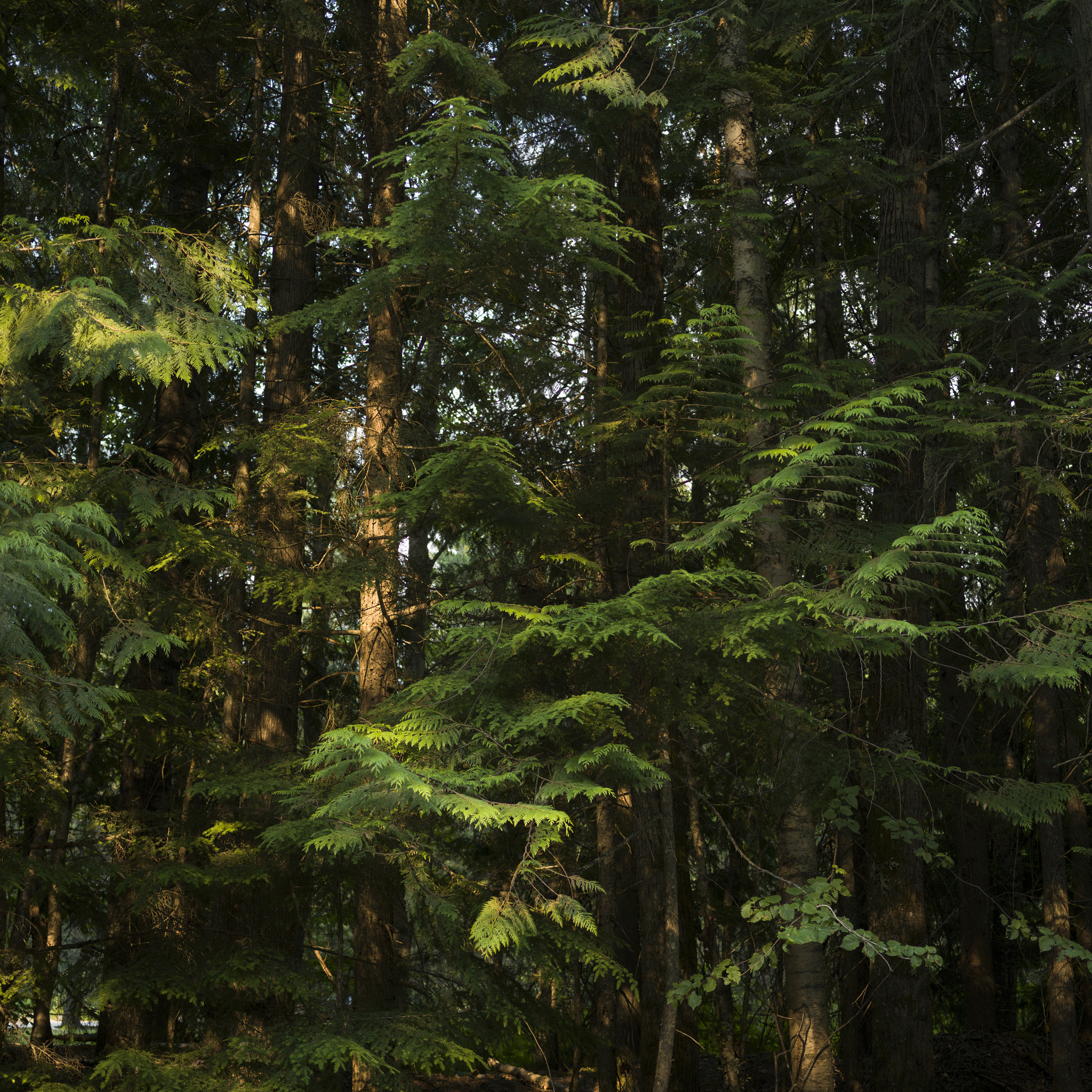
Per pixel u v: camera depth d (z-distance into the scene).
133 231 6.20
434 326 8.59
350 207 11.71
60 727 5.50
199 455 11.07
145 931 7.44
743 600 7.27
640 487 9.66
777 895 7.83
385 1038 7.02
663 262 11.62
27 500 5.50
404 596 9.63
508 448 7.08
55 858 7.50
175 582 9.21
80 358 5.42
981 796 8.23
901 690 9.89
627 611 6.35
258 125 10.88
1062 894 10.11
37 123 12.21
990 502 11.28
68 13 9.94
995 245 12.74
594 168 12.41
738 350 8.94
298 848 7.21
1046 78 11.69
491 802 6.43
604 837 11.46
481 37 10.63
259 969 7.14
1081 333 8.92
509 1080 12.08
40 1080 6.41
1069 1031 9.97
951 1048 12.50
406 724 6.54
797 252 14.19
